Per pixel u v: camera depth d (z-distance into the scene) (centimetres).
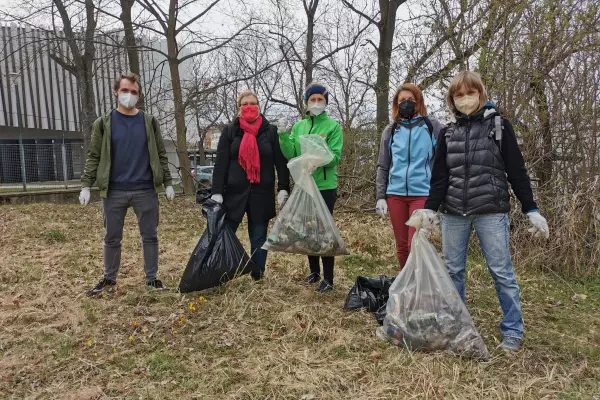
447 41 619
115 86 377
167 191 400
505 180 287
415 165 347
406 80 752
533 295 407
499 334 316
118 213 388
